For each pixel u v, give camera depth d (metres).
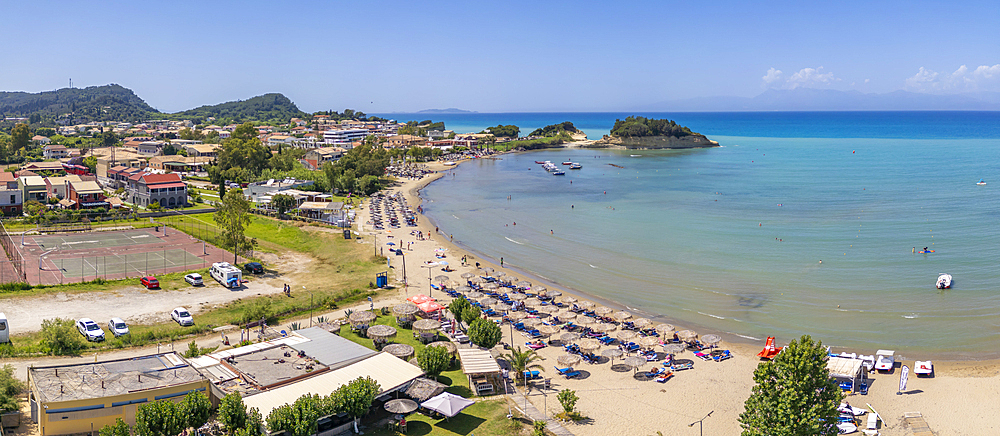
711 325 90.38
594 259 130.12
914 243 138.88
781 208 191.50
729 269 120.38
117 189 194.50
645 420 60.97
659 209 194.12
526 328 85.69
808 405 52.94
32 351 69.56
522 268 123.31
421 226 165.25
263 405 54.28
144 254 121.06
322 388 58.47
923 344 81.94
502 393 65.75
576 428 58.75
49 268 107.69
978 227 154.50
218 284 102.88
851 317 92.69
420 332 79.12
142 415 48.38
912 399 65.94
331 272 114.38
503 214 187.75
